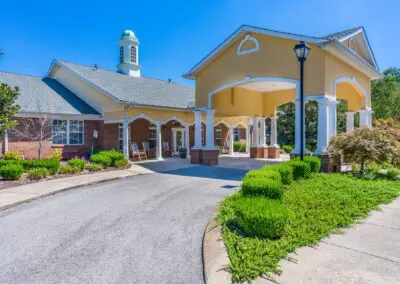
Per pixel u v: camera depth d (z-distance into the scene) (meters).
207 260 3.62
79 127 17.30
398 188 7.21
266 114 18.66
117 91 17.09
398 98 22.72
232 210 5.34
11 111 10.29
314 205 5.49
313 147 24.50
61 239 4.55
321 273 3.11
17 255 3.96
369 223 4.75
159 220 5.48
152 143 20.11
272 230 3.94
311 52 10.38
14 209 6.36
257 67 11.88
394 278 2.99
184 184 9.24
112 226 5.16
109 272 3.47
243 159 18.31
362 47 13.45
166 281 3.26
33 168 10.21
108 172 11.75
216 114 16.42
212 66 13.90
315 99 10.23
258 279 3.03
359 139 9.05
